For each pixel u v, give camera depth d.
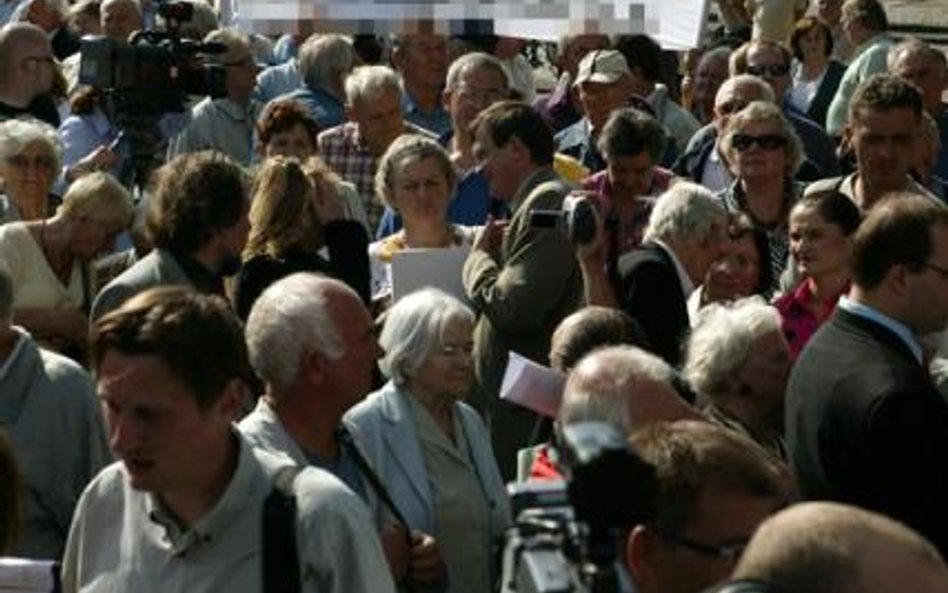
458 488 8.45
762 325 8.64
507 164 12.09
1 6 23.53
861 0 20.47
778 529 4.31
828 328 8.34
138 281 9.95
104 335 6.27
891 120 11.93
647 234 11.25
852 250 8.34
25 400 8.88
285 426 7.80
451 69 14.98
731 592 4.26
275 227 10.61
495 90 14.61
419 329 8.48
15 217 12.88
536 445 9.59
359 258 11.38
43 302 11.66
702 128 17.27
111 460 9.04
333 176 11.66
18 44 15.80
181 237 9.99
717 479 5.83
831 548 4.23
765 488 5.86
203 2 20.42
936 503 7.90
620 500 4.36
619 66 15.57
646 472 4.41
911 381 7.99
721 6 25.19
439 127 16.97
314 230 10.81
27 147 12.80
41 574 6.99
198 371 6.24
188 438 6.27
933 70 15.96
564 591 4.45
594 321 8.88
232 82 17.14
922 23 28.86
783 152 12.41
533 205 11.08
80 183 11.74
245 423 7.81
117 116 14.50
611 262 10.96
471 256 11.32
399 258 11.48
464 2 16.17
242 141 17.25
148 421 6.24
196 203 9.95
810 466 8.16
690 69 20.83
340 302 7.76
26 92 15.84
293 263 10.61
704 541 5.81
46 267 11.70
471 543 8.44
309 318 7.68
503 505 8.60
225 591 6.36
